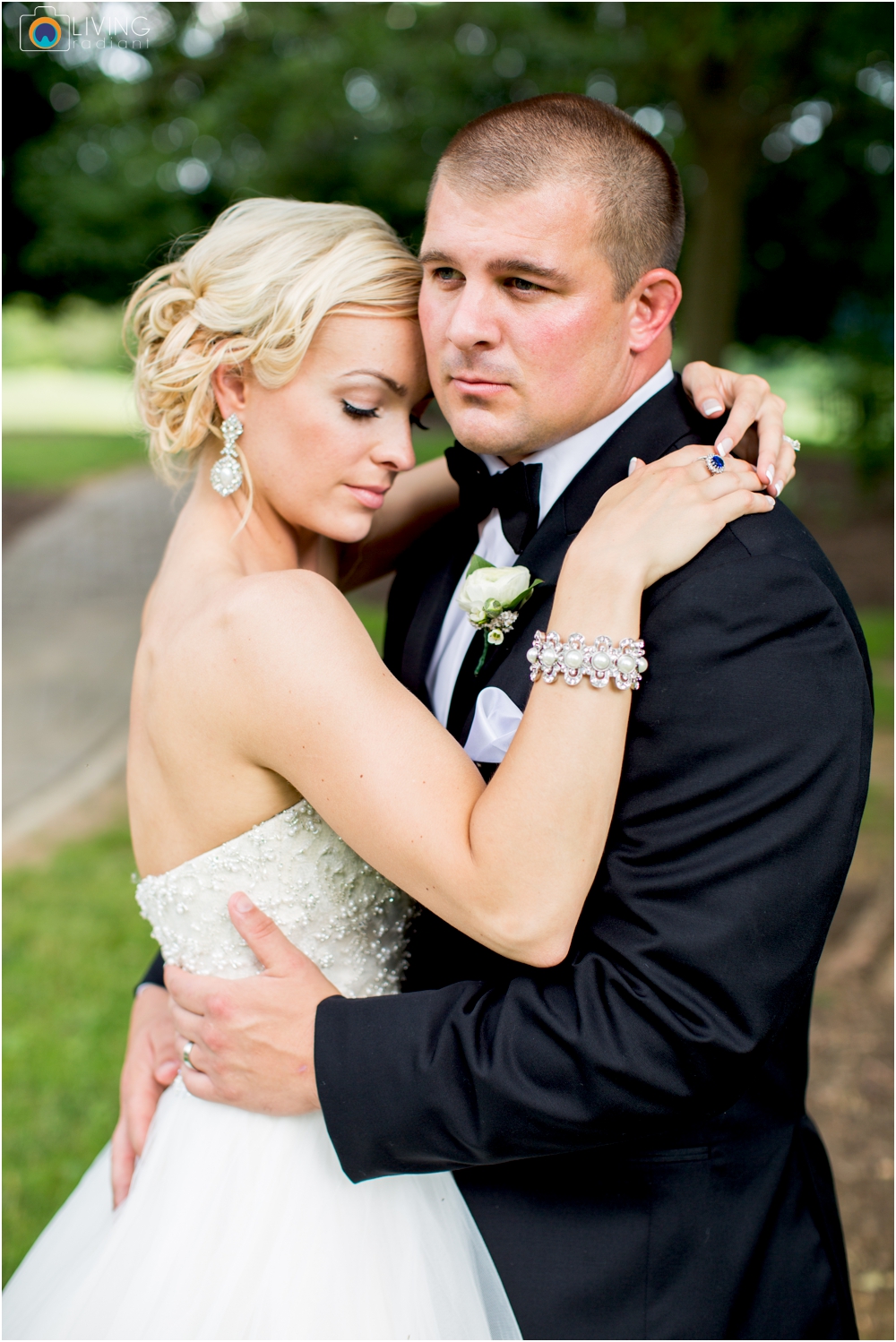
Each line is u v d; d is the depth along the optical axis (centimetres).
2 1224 262
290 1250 138
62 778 561
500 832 120
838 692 121
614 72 764
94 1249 155
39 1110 305
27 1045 333
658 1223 136
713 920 116
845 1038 336
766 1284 142
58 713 655
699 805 118
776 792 117
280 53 848
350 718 128
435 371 145
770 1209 143
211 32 859
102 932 402
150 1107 164
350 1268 137
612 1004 119
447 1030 126
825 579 132
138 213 1023
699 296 840
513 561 156
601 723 118
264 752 136
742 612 119
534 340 136
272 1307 134
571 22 777
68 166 1055
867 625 782
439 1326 135
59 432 2294
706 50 641
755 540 125
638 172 136
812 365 2206
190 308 156
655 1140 137
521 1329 136
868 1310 241
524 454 152
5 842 488
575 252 132
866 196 1105
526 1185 141
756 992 117
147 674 153
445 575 171
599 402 144
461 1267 138
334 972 153
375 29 776
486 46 787
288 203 158
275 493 160
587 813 118
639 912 120
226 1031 139
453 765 129
